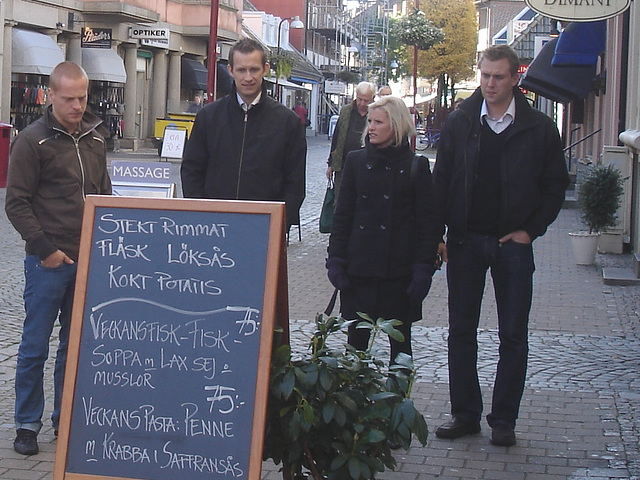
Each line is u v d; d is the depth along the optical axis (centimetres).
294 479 412
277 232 407
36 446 532
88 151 545
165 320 411
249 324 401
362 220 548
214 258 411
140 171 755
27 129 529
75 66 530
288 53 5684
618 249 1320
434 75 5862
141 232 421
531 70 2019
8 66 2723
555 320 908
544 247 1413
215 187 568
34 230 520
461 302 573
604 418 610
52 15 2977
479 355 773
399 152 546
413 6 5794
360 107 1112
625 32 1400
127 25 3366
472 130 561
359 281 554
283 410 391
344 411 393
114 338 414
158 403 404
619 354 779
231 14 4028
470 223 565
